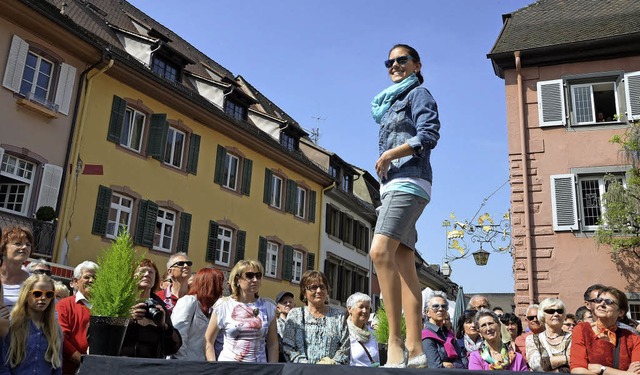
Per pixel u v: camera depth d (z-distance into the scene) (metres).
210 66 28.22
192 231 20.70
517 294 16.39
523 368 5.52
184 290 6.29
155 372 2.93
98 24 20.19
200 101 20.94
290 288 25.84
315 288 5.39
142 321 4.36
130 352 4.27
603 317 4.12
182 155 20.84
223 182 22.66
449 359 5.62
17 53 15.18
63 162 16.23
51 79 16.25
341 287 30.20
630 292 15.42
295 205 26.94
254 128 25.11
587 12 19.42
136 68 18.31
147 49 20.08
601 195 16.09
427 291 6.03
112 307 3.93
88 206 16.80
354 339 5.36
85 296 5.05
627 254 15.63
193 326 5.21
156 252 19.11
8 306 4.61
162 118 19.41
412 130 3.26
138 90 18.97
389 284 3.04
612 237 15.55
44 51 15.95
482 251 17.12
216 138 22.38
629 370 3.94
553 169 16.95
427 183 3.16
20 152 15.06
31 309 4.32
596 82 17.23
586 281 15.91
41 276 4.39
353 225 32.50
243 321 4.85
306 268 27.19
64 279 15.34
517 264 16.58
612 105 17.70
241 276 5.00
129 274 4.12
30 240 4.98
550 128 17.28
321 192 29.09
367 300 5.41
